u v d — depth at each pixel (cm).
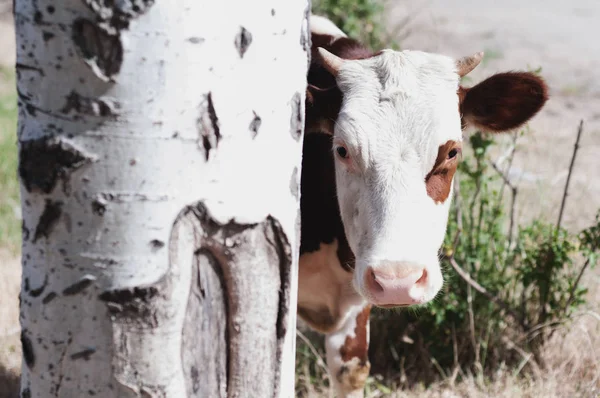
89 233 182
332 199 348
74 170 179
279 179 201
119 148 178
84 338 188
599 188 699
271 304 204
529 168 696
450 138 301
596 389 405
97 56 174
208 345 198
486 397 410
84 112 177
